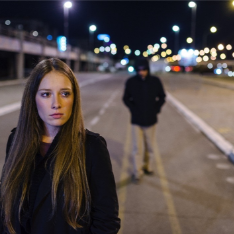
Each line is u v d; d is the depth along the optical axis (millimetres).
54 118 1576
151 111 5820
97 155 1610
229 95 23766
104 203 1594
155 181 5871
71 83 1636
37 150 1637
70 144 1580
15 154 1632
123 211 4605
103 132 10242
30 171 1596
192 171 6477
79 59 69125
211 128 10672
